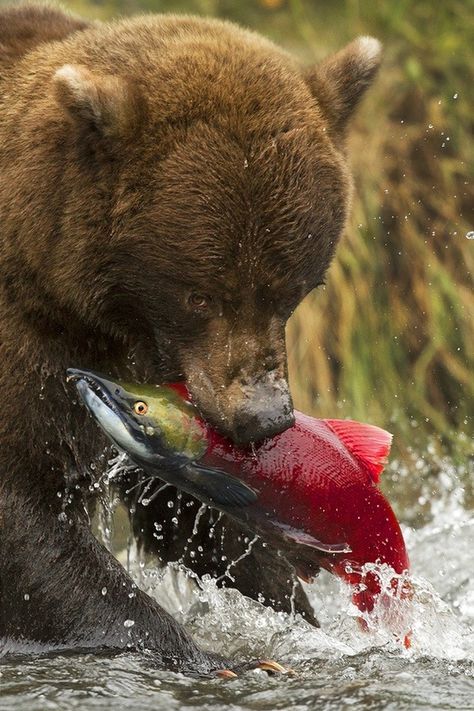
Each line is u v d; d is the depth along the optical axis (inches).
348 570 350.6
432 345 647.8
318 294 653.3
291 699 313.0
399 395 647.1
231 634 393.1
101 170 341.7
